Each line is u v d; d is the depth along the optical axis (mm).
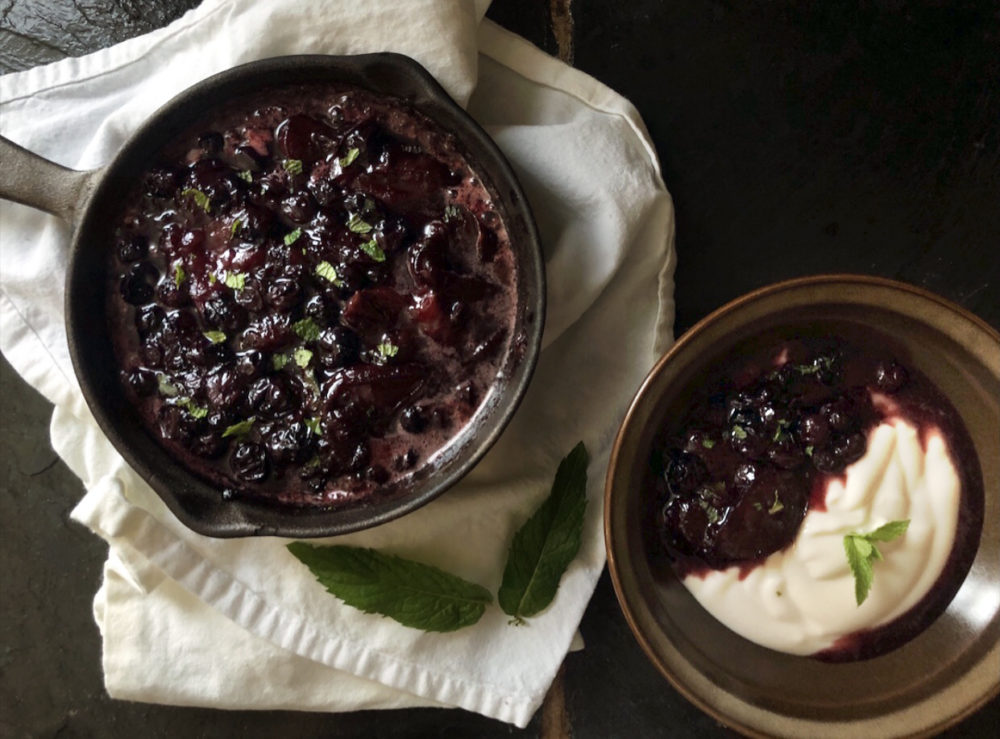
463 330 355
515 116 402
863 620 368
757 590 368
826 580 365
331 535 345
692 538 366
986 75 398
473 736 424
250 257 350
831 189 403
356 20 365
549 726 421
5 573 433
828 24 401
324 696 408
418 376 351
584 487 391
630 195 380
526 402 406
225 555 396
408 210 353
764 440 358
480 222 353
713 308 407
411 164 349
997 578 361
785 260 405
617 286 397
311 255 350
